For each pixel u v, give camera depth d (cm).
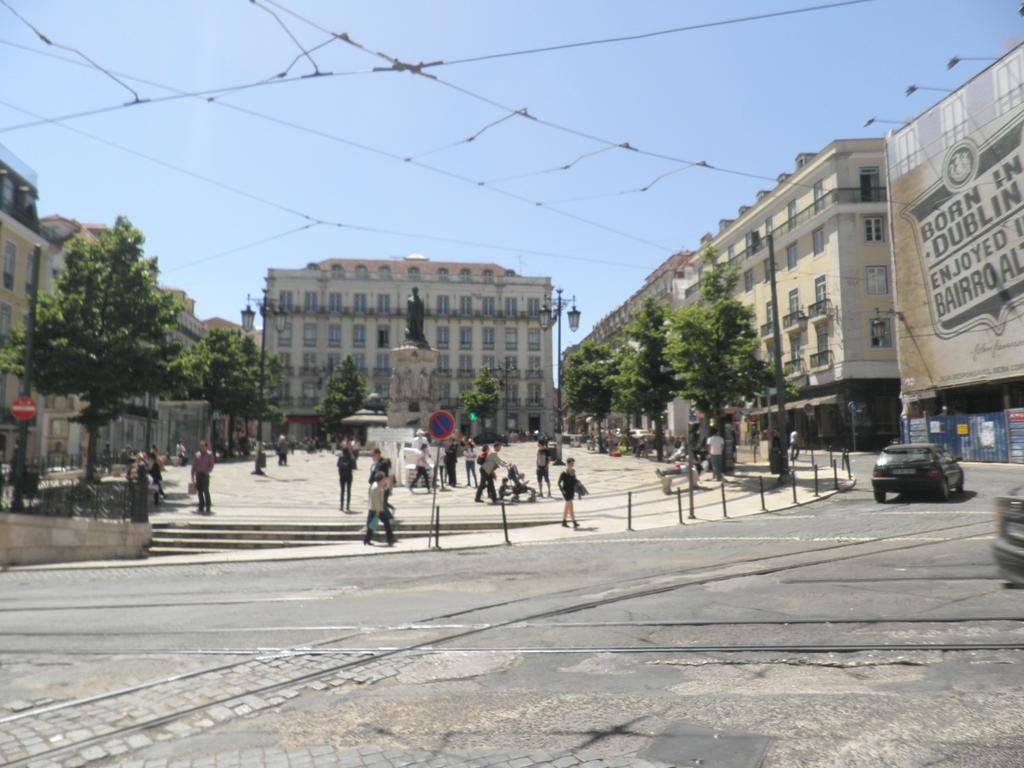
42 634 704
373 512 1446
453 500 2112
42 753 412
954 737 387
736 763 366
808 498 1930
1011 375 2934
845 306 4034
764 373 2672
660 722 427
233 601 866
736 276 2648
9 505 1472
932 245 3372
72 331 2305
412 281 8619
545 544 1366
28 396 1566
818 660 536
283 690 509
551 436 7269
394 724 439
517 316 8675
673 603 747
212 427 4538
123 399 2423
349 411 7481
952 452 3105
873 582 816
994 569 866
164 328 2458
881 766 356
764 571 916
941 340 3325
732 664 535
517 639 625
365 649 605
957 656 530
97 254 2409
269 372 5872
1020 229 2888
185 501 2050
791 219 4603
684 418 6094
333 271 8525
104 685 532
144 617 780
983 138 3072
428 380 3759
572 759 378
